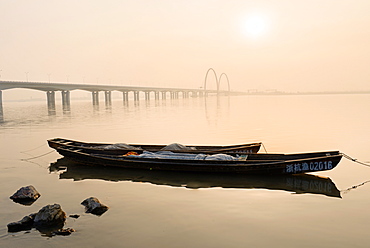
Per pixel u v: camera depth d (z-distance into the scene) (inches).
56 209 380.2
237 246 308.7
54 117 2187.5
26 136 1186.6
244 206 417.7
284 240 319.6
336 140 975.0
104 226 359.9
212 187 511.2
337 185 510.3
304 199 443.2
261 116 2026.3
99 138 1119.6
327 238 322.7
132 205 428.1
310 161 546.0
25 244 321.7
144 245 314.7
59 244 320.2
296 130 1246.3
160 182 545.3
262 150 851.4
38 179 576.1
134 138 1104.8
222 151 704.4
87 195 477.7
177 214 392.2
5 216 397.7
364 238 321.7
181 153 693.3
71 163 709.9
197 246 310.2
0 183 551.2
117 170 634.8
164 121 1748.3
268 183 530.0
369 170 599.8
